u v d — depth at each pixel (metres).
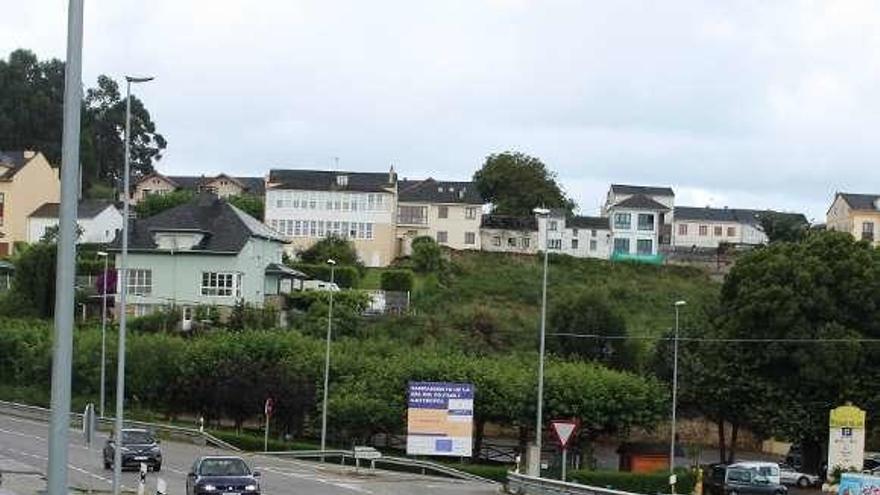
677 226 169.50
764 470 50.50
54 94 156.00
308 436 67.19
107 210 116.81
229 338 70.50
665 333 81.50
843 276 68.06
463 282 105.62
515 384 62.47
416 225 130.38
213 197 93.94
